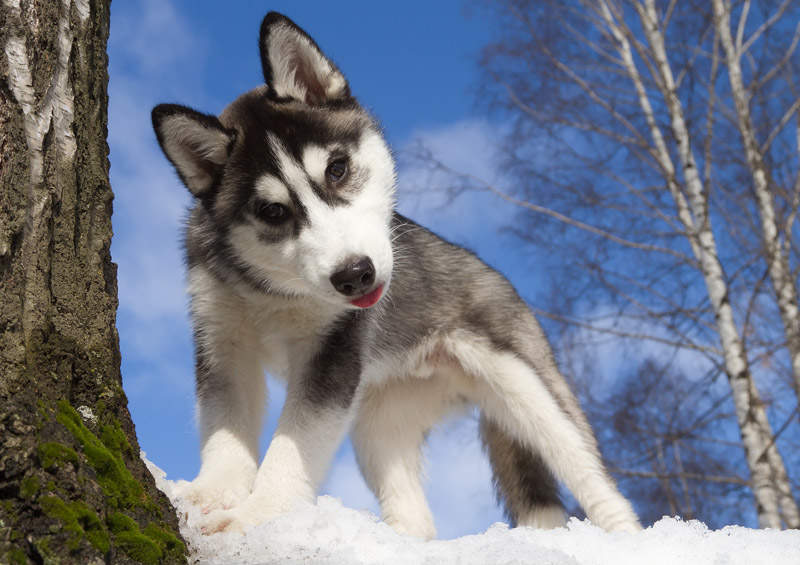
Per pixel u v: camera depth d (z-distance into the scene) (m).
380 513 1.10
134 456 0.68
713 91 2.15
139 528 0.64
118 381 0.70
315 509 0.73
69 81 0.71
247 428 0.90
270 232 0.89
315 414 0.90
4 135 0.66
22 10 0.68
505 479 1.13
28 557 0.60
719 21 2.31
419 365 1.10
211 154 0.91
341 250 0.85
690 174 2.06
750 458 1.82
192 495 0.79
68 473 0.62
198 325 0.93
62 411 0.65
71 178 0.70
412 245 1.08
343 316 0.93
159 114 0.89
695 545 0.76
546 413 1.08
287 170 0.89
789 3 2.33
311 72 0.95
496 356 1.10
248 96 0.95
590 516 1.05
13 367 0.64
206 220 0.94
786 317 2.01
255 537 0.71
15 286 0.66
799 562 0.73
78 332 0.68
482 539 0.74
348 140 0.92
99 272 0.71
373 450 1.11
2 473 0.61
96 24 0.74
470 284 1.12
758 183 2.16
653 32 2.27
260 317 0.94
